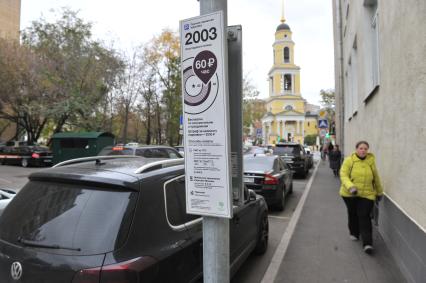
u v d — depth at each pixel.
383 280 4.45
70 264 2.31
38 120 30.69
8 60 24.62
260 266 4.94
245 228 4.57
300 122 85.88
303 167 16.70
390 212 5.46
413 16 4.18
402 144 4.79
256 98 45.03
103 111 29.77
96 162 3.31
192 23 2.47
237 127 2.60
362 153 5.54
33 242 2.54
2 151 26.03
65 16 27.73
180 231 2.98
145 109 33.62
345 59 15.34
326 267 4.89
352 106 12.36
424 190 3.78
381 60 6.28
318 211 8.86
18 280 2.43
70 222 2.54
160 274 2.54
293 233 6.72
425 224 3.75
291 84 86.00
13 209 2.90
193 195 2.53
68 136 21.39
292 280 4.46
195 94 2.48
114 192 2.66
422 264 3.75
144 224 2.61
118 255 2.35
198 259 3.10
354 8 10.52
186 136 2.54
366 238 5.47
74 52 26.75
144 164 3.32
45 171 3.02
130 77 30.34
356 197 5.57
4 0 54.53
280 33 85.81
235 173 2.62
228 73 2.61
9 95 25.48
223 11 2.41
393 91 5.29
